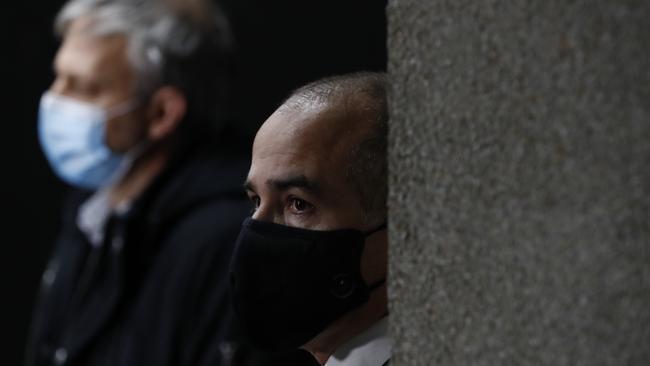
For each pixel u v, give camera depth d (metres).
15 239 15.13
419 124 3.30
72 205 8.57
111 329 7.56
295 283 3.76
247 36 14.00
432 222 3.24
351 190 3.72
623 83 2.69
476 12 3.04
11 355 15.22
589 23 2.75
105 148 8.04
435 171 3.22
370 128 3.72
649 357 2.67
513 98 2.93
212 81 8.20
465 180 3.10
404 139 3.38
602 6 2.73
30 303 15.20
